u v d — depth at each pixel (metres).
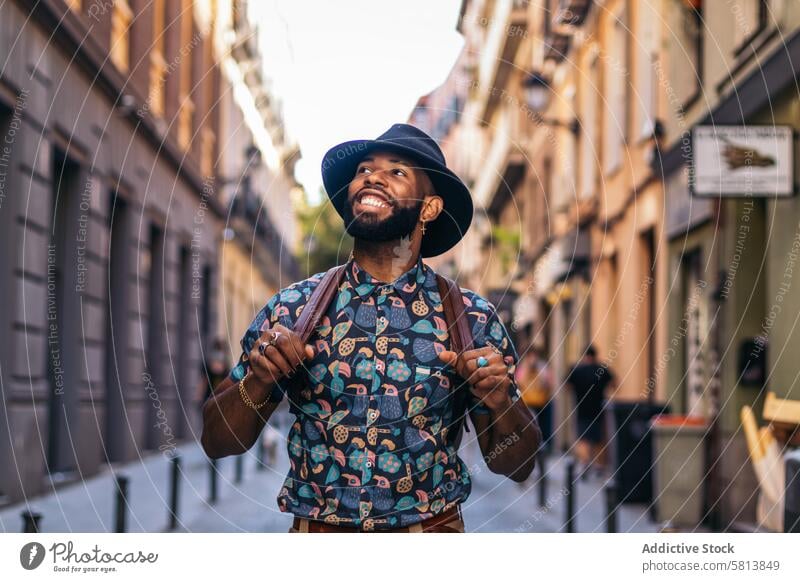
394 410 2.28
